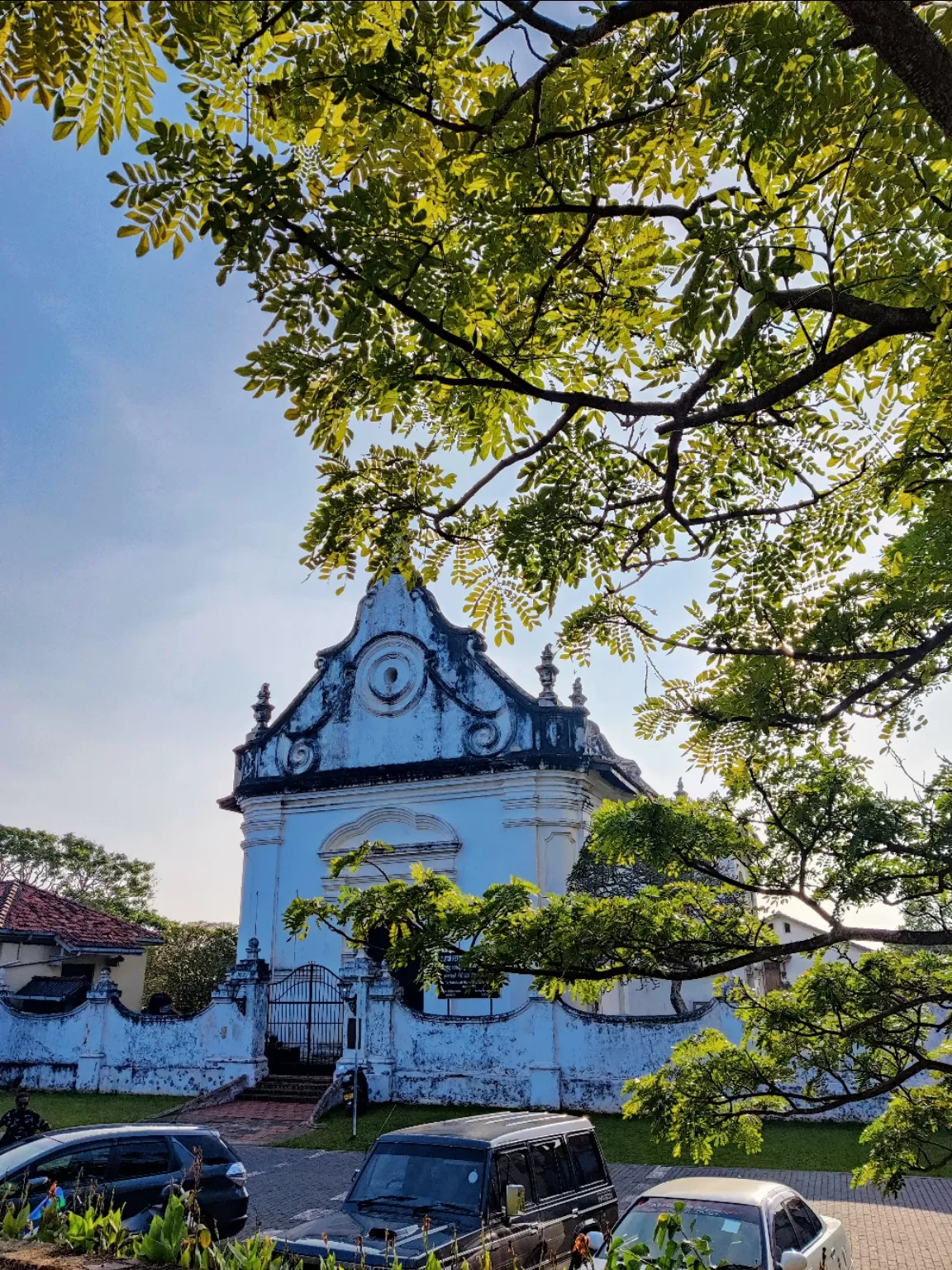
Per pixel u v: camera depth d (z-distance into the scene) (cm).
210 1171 986
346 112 417
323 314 419
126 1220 884
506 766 2309
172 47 371
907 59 332
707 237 375
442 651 2500
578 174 457
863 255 448
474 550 604
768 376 514
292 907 676
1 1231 478
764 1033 657
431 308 430
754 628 629
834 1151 1494
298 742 2606
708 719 623
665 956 594
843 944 651
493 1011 2133
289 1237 736
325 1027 2173
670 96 448
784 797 620
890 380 567
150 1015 2206
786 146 429
